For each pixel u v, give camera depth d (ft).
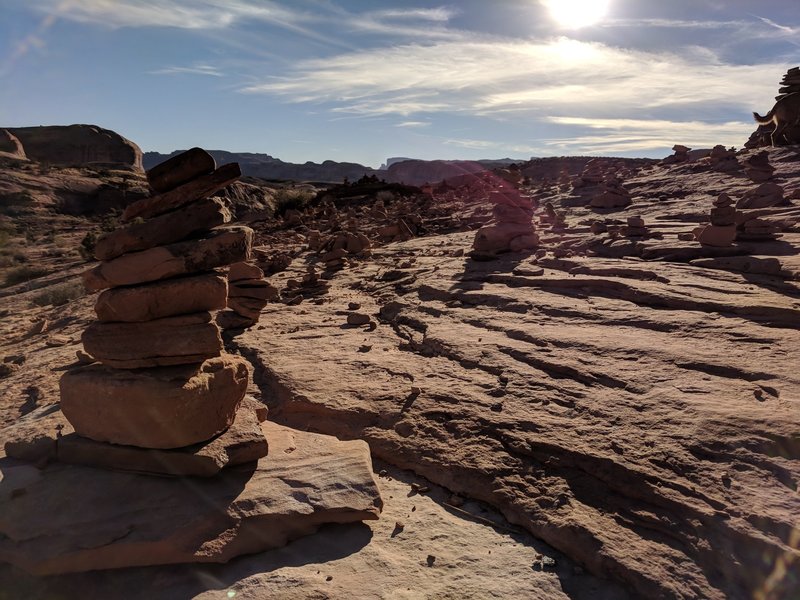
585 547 4.16
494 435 5.70
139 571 4.17
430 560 4.25
